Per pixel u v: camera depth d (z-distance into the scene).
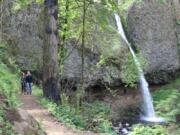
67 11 27.03
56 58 21.81
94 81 32.41
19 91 24.53
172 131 6.83
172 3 37.47
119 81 32.78
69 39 32.19
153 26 36.25
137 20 36.06
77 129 16.34
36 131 11.19
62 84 31.95
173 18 37.06
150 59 35.09
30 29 34.72
